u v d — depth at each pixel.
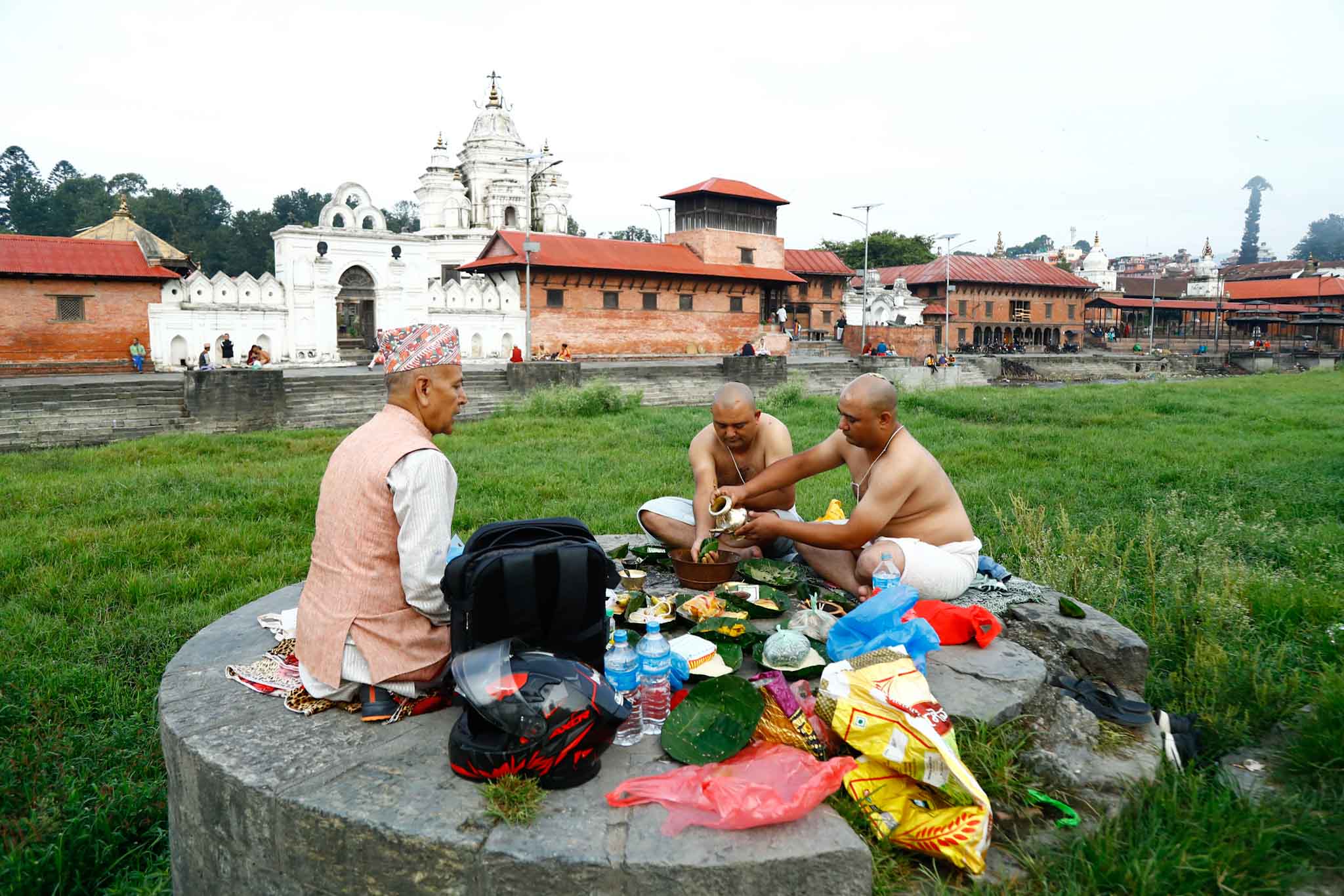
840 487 10.24
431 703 3.08
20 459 13.65
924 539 4.33
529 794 2.51
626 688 3.07
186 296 28.53
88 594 6.24
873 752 2.87
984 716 3.28
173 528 8.15
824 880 2.39
